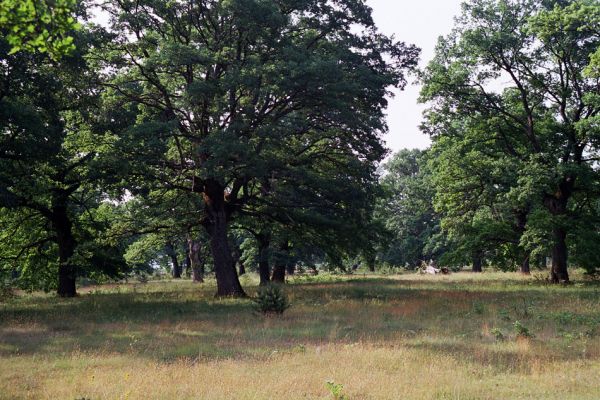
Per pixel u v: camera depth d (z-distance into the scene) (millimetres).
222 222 27438
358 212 28625
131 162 22641
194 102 22953
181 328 16234
